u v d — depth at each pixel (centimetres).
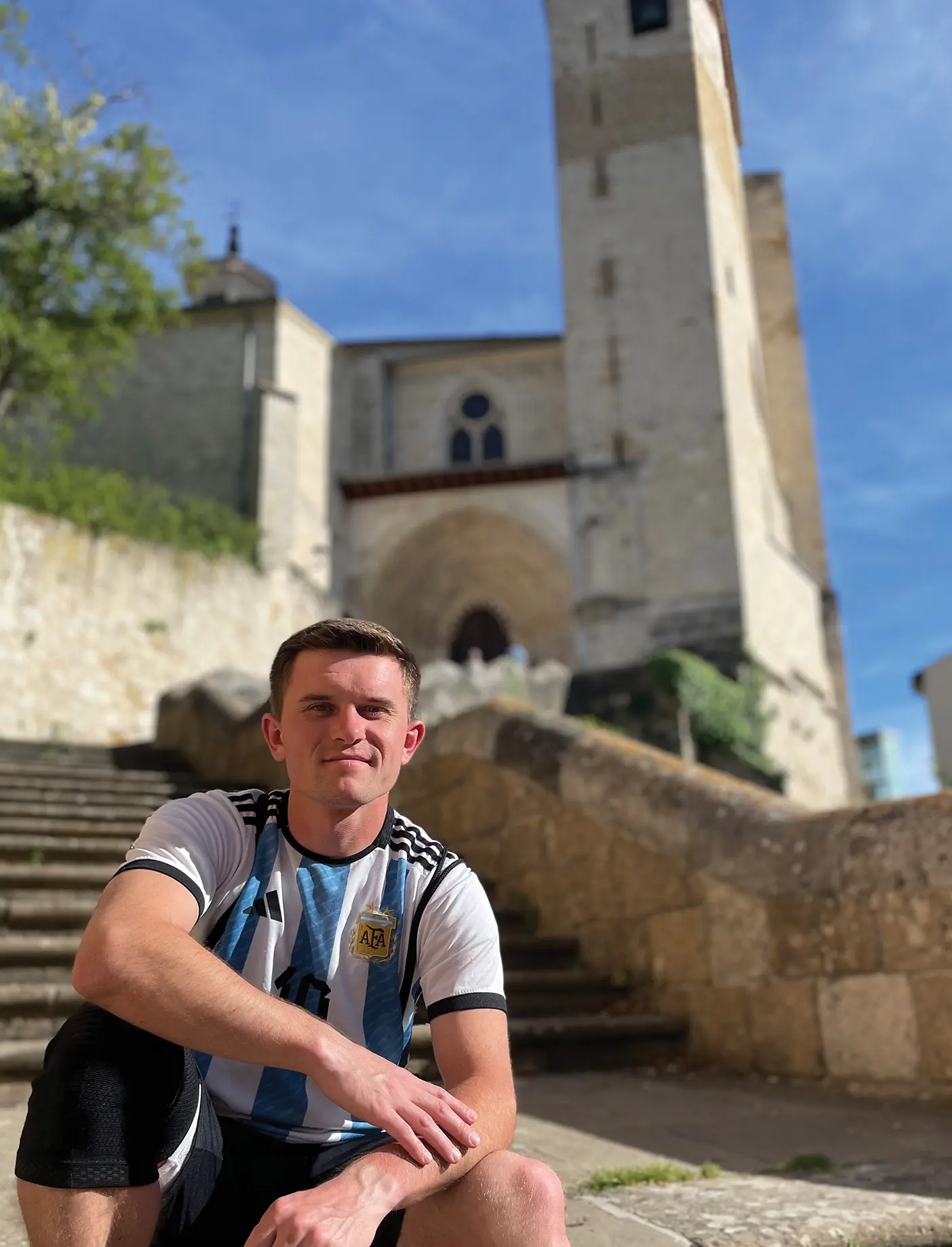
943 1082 400
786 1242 237
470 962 181
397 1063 180
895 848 436
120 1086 147
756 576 2602
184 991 149
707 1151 331
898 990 423
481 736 727
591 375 2744
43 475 1962
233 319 2673
